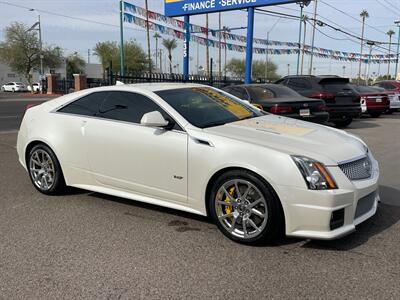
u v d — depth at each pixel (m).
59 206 5.32
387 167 7.57
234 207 4.17
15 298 3.20
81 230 4.53
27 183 6.41
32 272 3.60
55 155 5.60
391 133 12.20
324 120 11.05
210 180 4.30
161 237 4.33
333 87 13.26
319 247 4.05
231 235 4.20
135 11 22.75
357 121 16.12
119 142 4.93
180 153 4.45
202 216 4.92
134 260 3.81
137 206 5.30
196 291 3.28
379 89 18.30
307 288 3.31
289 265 3.70
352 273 3.54
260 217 4.02
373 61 50.94
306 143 4.16
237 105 5.47
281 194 3.86
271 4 18.72
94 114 5.31
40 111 5.86
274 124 4.83
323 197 3.74
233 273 3.56
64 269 3.65
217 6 20.59
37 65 61.72
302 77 13.67
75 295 3.24
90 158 5.25
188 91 5.27
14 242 4.21
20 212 5.10
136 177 4.86
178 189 4.54
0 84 79.56
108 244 4.16
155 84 5.43
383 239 4.23
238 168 4.10
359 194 3.96
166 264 3.73
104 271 3.61
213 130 4.42
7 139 10.62
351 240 4.21
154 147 4.63
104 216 4.95
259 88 11.21
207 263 3.75
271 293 3.24
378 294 3.22
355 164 4.12
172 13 22.64
